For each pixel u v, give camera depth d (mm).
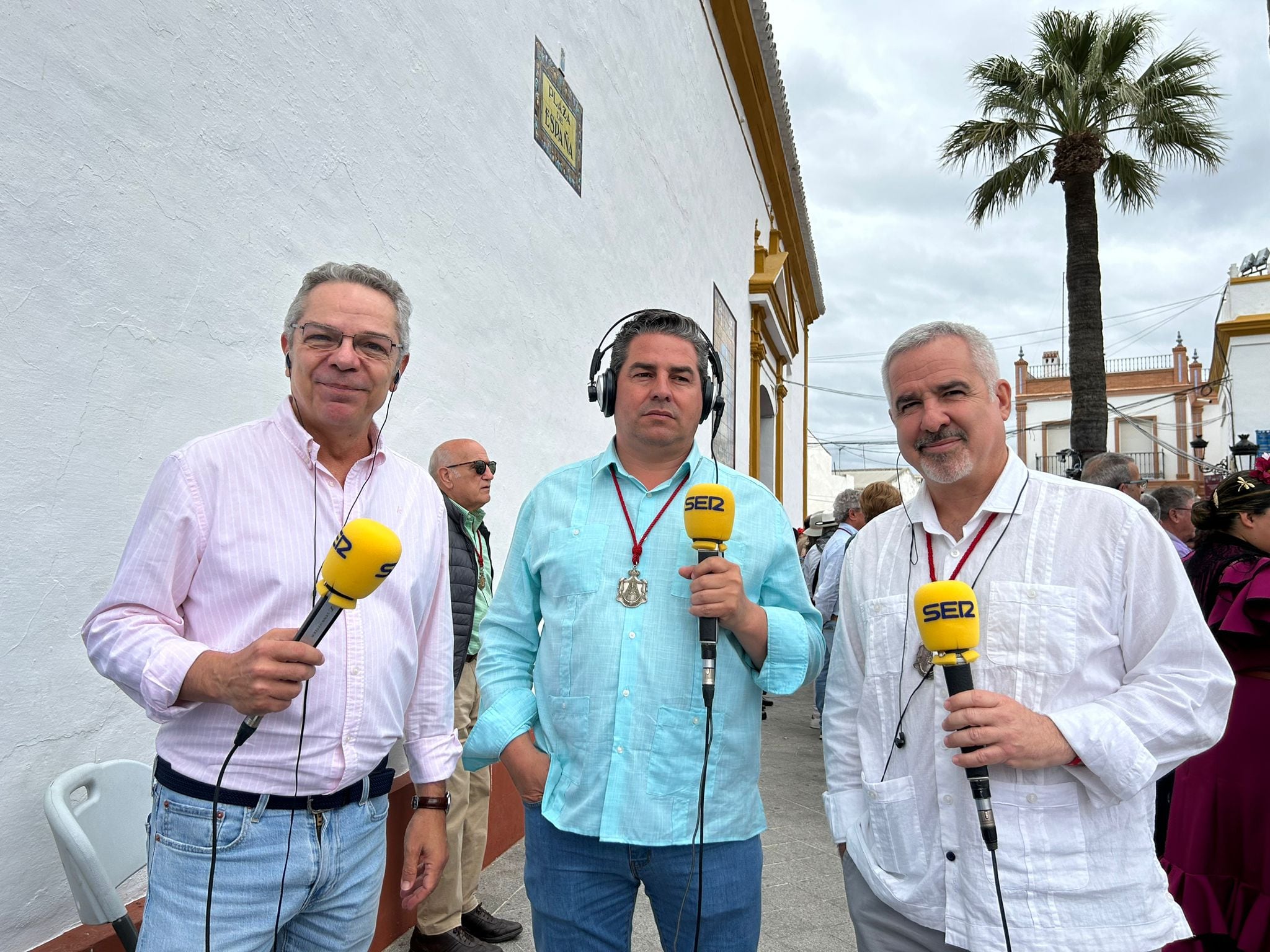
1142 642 1557
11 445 1764
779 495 14930
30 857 1789
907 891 1655
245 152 2447
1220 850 2648
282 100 2605
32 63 1812
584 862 1737
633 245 6250
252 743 1463
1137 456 34031
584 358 5266
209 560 1489
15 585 1772
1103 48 12617
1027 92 13000
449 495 3164
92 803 1771
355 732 1555
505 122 4168
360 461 1684
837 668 1966
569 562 1833
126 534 2039
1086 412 12617
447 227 3617
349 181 2936
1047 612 1568
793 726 7445
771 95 11516
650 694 1713
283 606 1512
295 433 1596
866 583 1867
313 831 1517
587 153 5336
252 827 1454
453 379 3666
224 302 2359
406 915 3111
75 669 1903
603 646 1749
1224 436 25547
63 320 1881
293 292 2650
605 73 5672
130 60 2061
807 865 3980
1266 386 21312
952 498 1757
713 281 9078
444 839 1828
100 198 1974
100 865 1657
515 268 4285
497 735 1808
